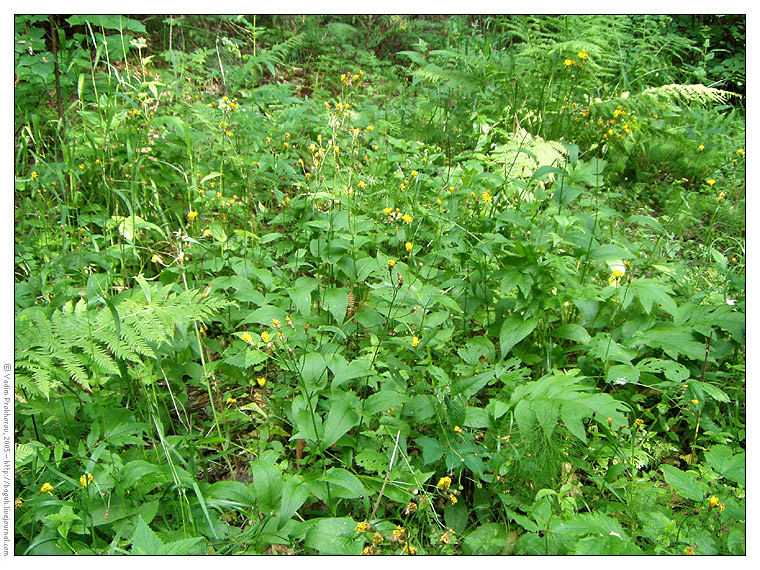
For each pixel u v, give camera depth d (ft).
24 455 6.29
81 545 5.94
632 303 9.39
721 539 5.99
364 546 6.22
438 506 7.14
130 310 7.17
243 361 8.16
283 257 11.05
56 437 7.39
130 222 10.40
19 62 13.46
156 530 6.39
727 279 9.91
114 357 7.77
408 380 8.08
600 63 18.63
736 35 22.95
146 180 11.87
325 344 8.29
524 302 8.71
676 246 12.03
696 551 5.86
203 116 13.01
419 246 10.81
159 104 15.75
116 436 6.89
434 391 7.57
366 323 8.85
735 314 8.71
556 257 8.43
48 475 6.60
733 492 6.63
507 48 20.66
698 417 7.70
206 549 6.06
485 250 9.17
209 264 10.09
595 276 10.15
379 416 7.61
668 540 6.03
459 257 10.15
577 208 12.23
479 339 9.02
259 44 22.56
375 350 8.27
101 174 11.97
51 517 5.71
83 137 12.47
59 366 7.41
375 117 16.24
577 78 16.22
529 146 12.52
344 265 9.75
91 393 7.75
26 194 11.92
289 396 8.15
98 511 6.09
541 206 12.00
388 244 11.60
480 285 9.61
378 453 7.13
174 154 12.45
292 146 14.26
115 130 12.47
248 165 12.67
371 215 11.67
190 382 8.58
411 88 19.45
